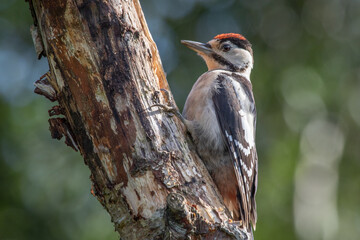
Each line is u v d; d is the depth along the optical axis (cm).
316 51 1497
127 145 550
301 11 1529
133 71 568
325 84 1466
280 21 1514
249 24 1495
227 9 1508
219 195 588
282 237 1254
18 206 1243
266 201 1287
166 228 519
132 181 544
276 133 1414
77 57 555
